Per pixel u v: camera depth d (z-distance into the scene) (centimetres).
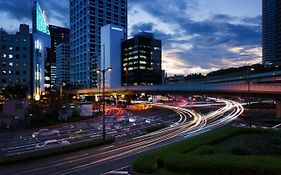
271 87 5750
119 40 18688
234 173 1585
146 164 1797
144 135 5034
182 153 2069
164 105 12850
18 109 6500
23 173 2409
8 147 4281
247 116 7656
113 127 6284
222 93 6950
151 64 18562
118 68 18625
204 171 1644
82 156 3088
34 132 5672
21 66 11812
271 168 1528
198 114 8769
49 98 7450
